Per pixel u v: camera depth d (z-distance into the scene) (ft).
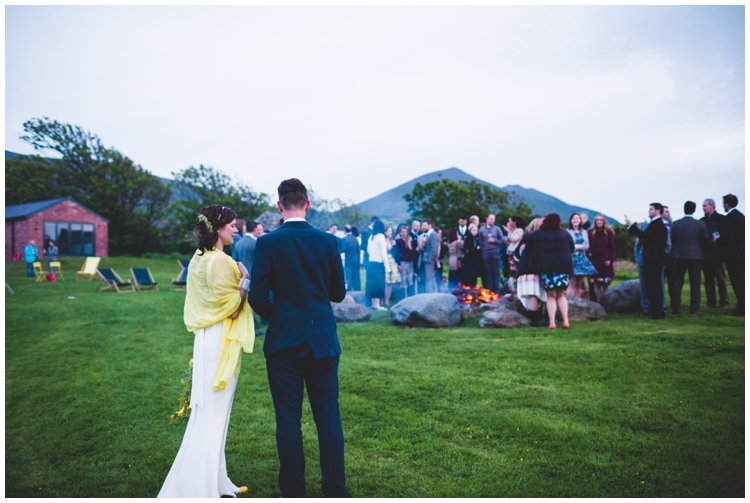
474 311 28.53
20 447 11.99
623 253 65.00
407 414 13.38
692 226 25.21
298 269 8.94
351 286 35.60
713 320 23.20
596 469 10.18
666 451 10.78
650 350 18.19
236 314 9.20
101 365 19.25
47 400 15.29
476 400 14.19
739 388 14.17
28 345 22.76
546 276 23.31
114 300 38.70
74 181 134.92
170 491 8.63
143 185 133.28
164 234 139.13
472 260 33.06
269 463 10.93
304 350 8.78
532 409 13.39
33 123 130.31
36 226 105.91
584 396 14.19
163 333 25.61
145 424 13.37
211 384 8.84
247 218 136.56
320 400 9.05
